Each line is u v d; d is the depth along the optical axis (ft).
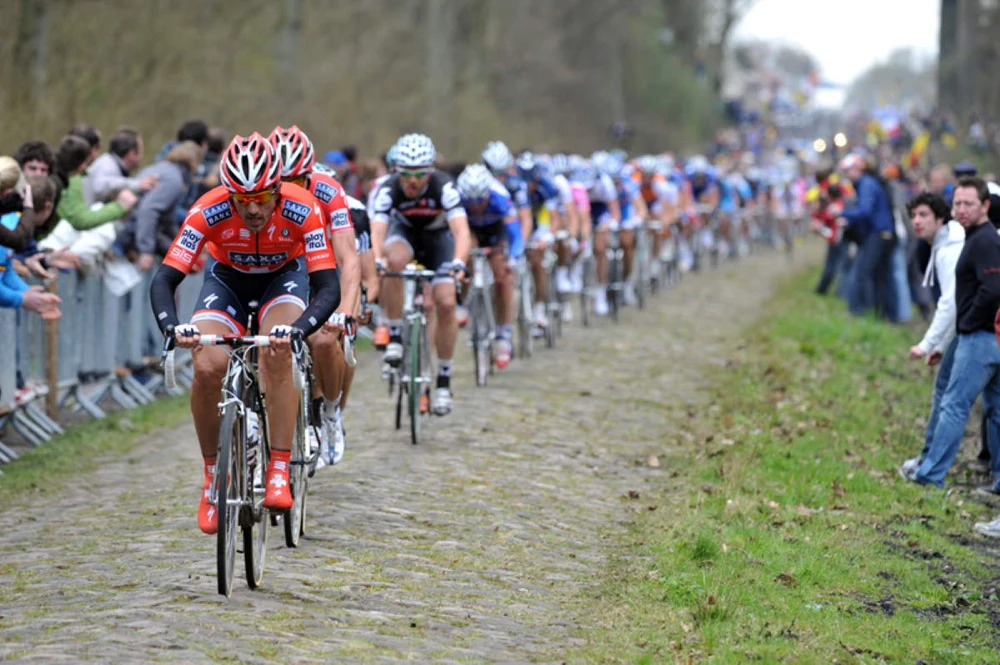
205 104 205.26
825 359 125.18
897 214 166.40
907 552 68.18
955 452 80.38
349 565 58.49
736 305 172.86
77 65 169.58
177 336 50.60
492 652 48.67
